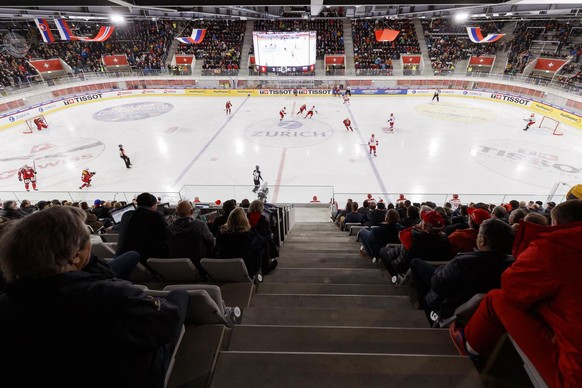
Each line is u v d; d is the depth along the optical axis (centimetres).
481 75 3288
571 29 3266
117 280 154
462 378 218
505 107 2945
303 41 3384
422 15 1642
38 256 124
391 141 2155
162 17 1889
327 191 1546
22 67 3161
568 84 2614
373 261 558
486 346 217
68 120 2691
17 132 2412
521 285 170
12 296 128
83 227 144
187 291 234
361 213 988
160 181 1684
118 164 1877
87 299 130
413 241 380
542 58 3181
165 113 2873
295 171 1777
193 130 2414
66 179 1714
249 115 2777
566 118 2459
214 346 242
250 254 380
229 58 3834
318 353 234
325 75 3591
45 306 127
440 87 3441
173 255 395
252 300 373
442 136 2228
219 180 1689
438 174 1716
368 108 2961
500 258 241
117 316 138
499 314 191
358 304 365
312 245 730
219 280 398
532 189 1563
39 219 130
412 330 273
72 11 1339
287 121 2600
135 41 3925
